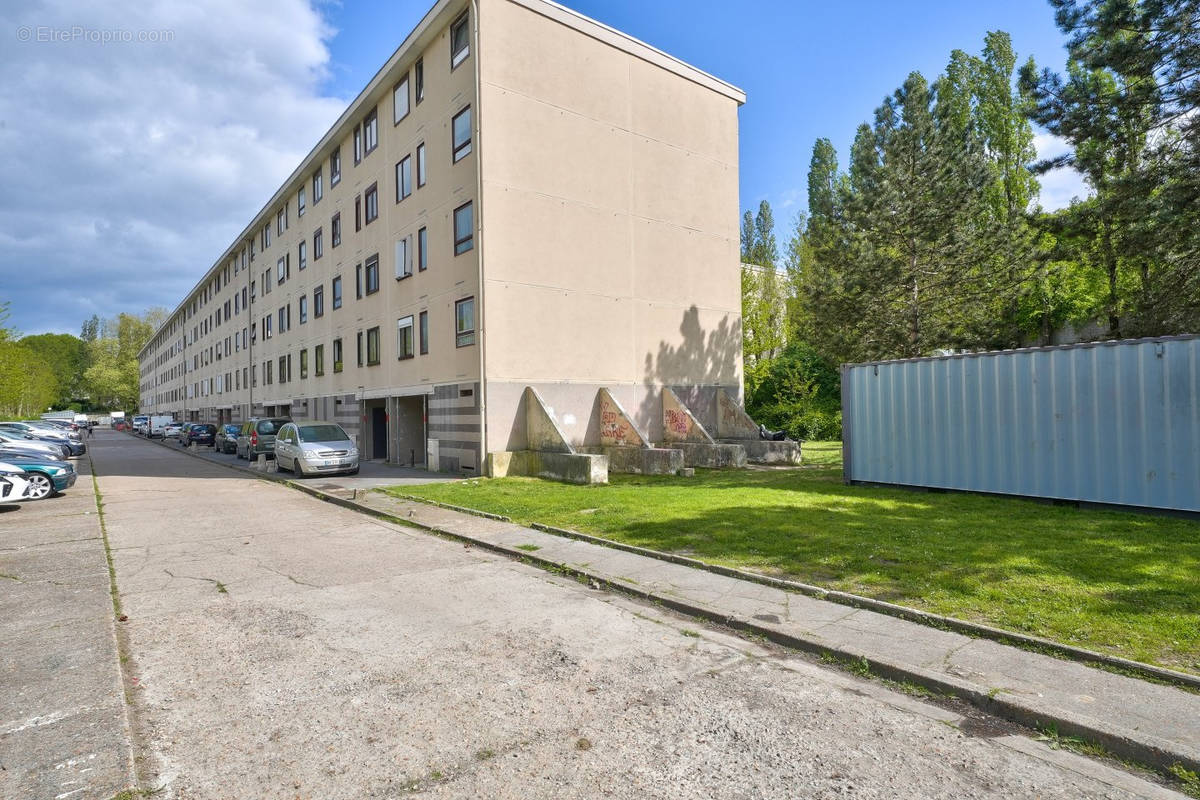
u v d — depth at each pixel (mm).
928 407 11836
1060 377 9969
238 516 11680
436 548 8773
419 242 20109
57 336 117938
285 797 3051
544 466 16219
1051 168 15398
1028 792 3051
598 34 19391
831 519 9164
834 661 4676
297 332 31672
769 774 3211
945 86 34656
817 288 24719
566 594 6469
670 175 21078
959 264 22922
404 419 21781
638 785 3119
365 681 4375
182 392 65875
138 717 3881
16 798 3000
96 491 15477
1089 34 13875
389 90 22156
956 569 6391
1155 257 14164
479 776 3209
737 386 22766
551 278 18094
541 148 18031
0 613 5848
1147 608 5121
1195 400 8586
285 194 32188
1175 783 3127
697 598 5973
